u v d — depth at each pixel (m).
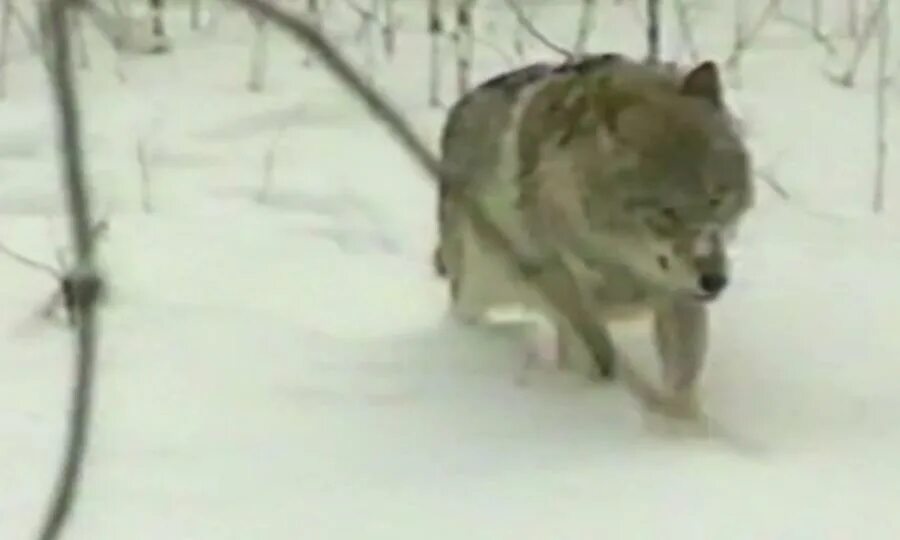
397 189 9.82
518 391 7.18
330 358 7.55
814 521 5.95
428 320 8.05
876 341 7.64
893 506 6.05
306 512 6.07
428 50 12.08
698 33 12.41
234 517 6.03
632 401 7.01
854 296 8.18
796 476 6.29
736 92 11.24
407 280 8.59
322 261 8.82
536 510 6.05
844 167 10.09
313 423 6.89
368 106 2.52
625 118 6.43
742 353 7.51
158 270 8.58
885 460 6.45
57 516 2.29
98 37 12.11
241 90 11.28
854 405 6.99
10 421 6.86
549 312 7.06
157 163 10.10
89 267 2.24
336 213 9.54
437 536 5.87
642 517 5.98
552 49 11.02
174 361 7.48
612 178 6.44
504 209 6.88
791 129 10.64
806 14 12.92
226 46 12.18
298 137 10.60
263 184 9.81
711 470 6.35
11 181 9.74
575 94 6.61
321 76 11.58
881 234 9.12
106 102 10.95
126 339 7.71
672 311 6.71
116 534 5.90
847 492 6.16
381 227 9.30
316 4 11.90
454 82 11.40
